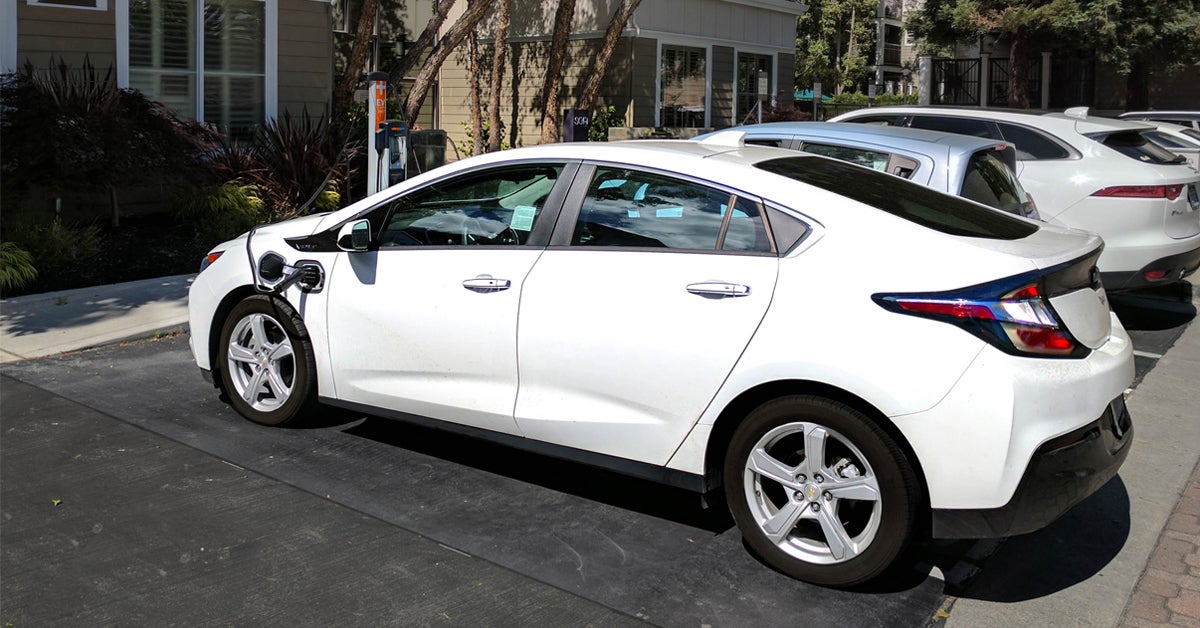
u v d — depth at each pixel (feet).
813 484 12.28
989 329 11.28
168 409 18.75
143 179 33.09
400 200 16.19
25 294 27.45
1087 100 95.14
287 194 38.55
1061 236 13.39
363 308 16.05
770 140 22.99
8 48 34.68
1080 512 15.12
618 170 14.16
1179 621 11.85
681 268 13.14
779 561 12.66
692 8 65.05
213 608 11.55
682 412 13.06
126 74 38.19
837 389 11.98
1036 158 27.27
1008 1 75.61
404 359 15.70
